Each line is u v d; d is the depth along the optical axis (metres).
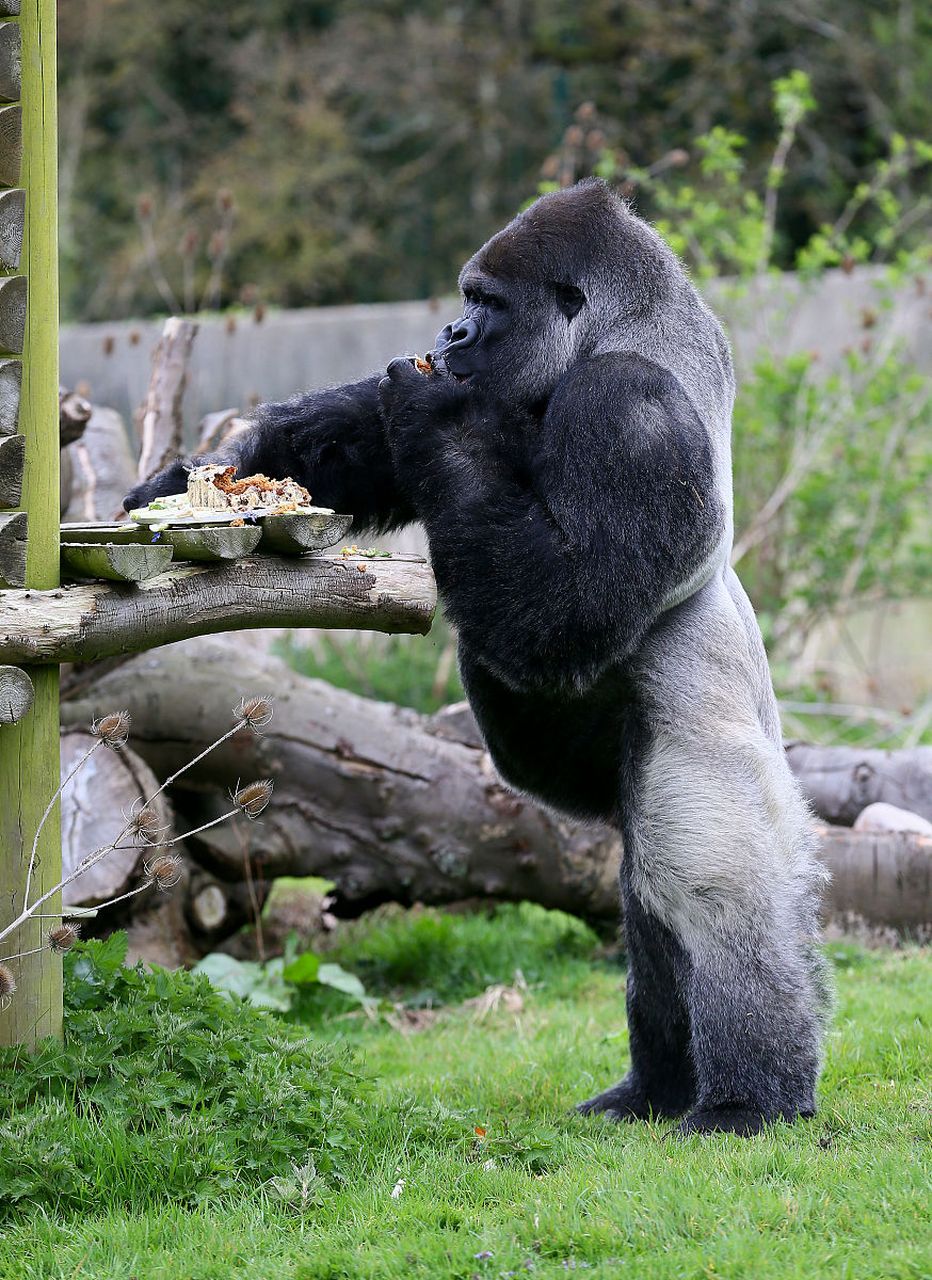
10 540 7.19
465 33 46.41
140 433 15.66
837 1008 10.44
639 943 8.84
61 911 7.88
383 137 46.22
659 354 8.74
